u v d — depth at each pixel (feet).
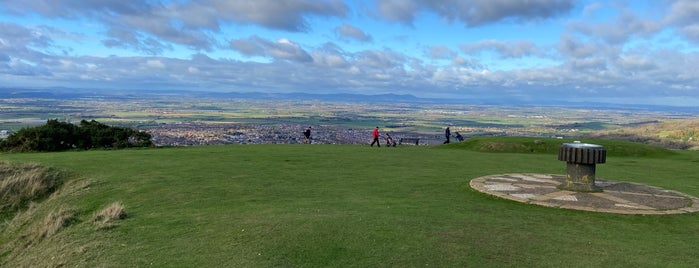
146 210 35.40
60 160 62.64
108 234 28.81
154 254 24.26
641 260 22.82
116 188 44.32
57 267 25.08
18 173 51.88
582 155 39.88
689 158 80.18
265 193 40.42
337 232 26.63
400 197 38.40
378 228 27.48
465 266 21.76
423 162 65.87
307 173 52.47
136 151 79.51
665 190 41.57
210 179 47.67
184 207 35.60
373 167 58.65
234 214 32.01
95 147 93.81
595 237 26.71
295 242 25.02
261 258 22.88
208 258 23.16
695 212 32.96
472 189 41.73
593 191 40.01
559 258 22.93
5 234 37.76
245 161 63.41
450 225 28.50
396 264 21.95
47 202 43.68
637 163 70.69
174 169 54.70
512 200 36.60
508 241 25.52
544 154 85.40
